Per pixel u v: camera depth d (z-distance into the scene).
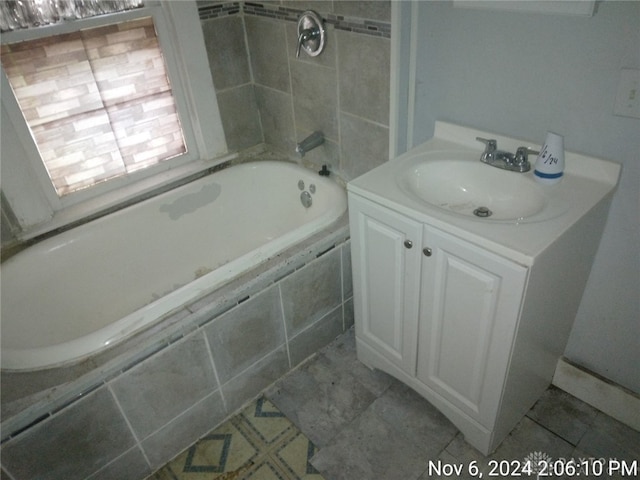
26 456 1.22
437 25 1.46
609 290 1.44
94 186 1.95
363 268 1.56
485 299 1.20
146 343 1.32
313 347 1.90
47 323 1.74
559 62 1.25
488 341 1.26
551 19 1.21
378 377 1.81
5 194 1.71
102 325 1.92
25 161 1.71
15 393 1.21
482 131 1.49
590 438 1.54
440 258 1.26
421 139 1.71
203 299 1.45
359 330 1.76
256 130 2.36
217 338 1.50
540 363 1.48
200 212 2.15
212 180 2.14
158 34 1.88
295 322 1.74
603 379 1.58
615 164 1.24
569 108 1.28
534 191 1.30
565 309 1.42
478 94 1.46
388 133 1.73
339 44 1.71
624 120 1.20
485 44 1.37
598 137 1.26
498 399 1.34
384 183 1.39
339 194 1.94
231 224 2.26
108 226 1.90
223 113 2.19
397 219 1.32
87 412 1.28
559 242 1.12
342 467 1.52
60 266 1.80
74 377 1.24
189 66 1.96
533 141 1.39
